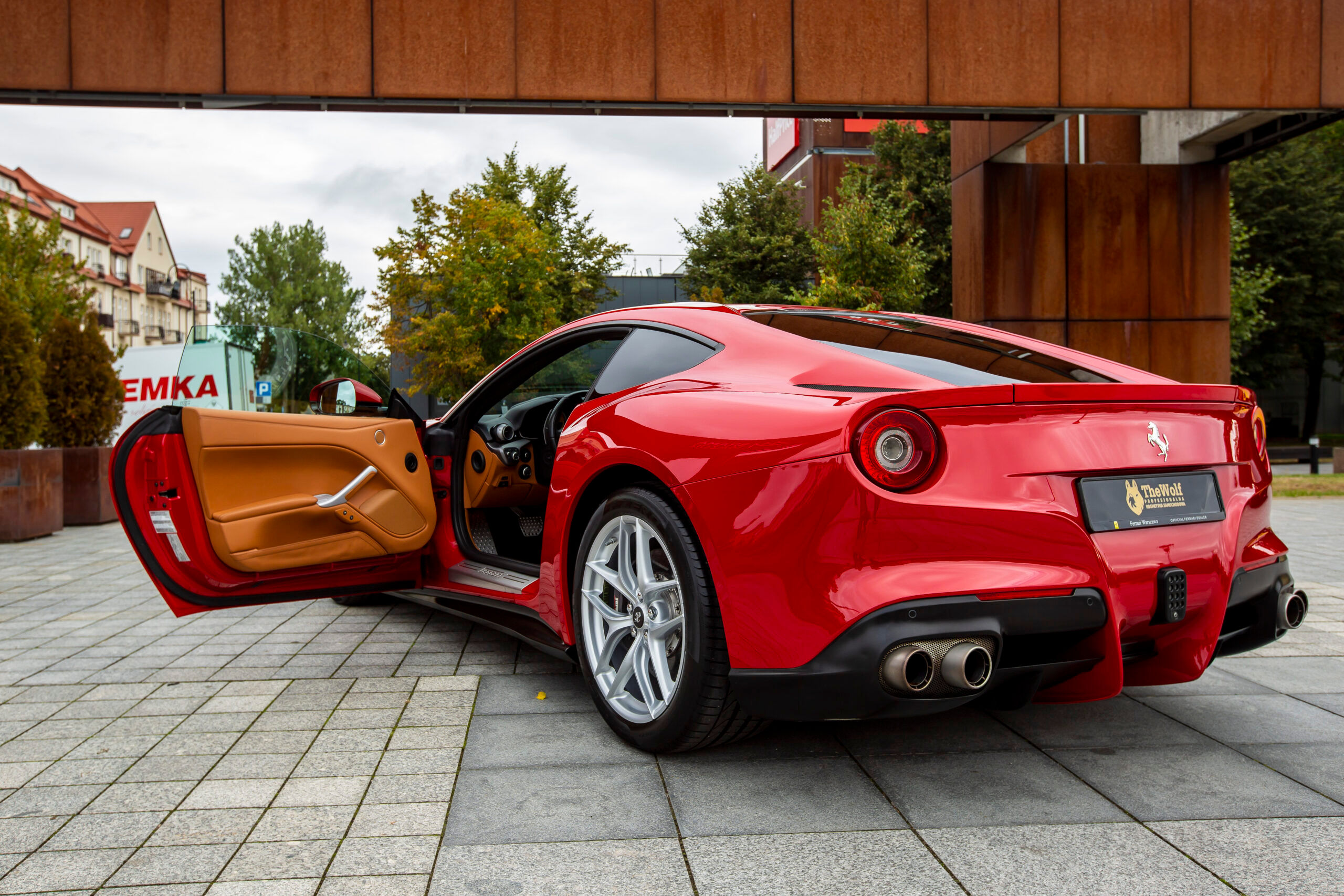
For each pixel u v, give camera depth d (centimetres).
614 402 256
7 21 874
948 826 191
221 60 897
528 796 209
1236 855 177
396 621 416
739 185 2858
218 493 283
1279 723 258
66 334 963
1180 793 208
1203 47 988
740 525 201
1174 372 1248
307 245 7281
